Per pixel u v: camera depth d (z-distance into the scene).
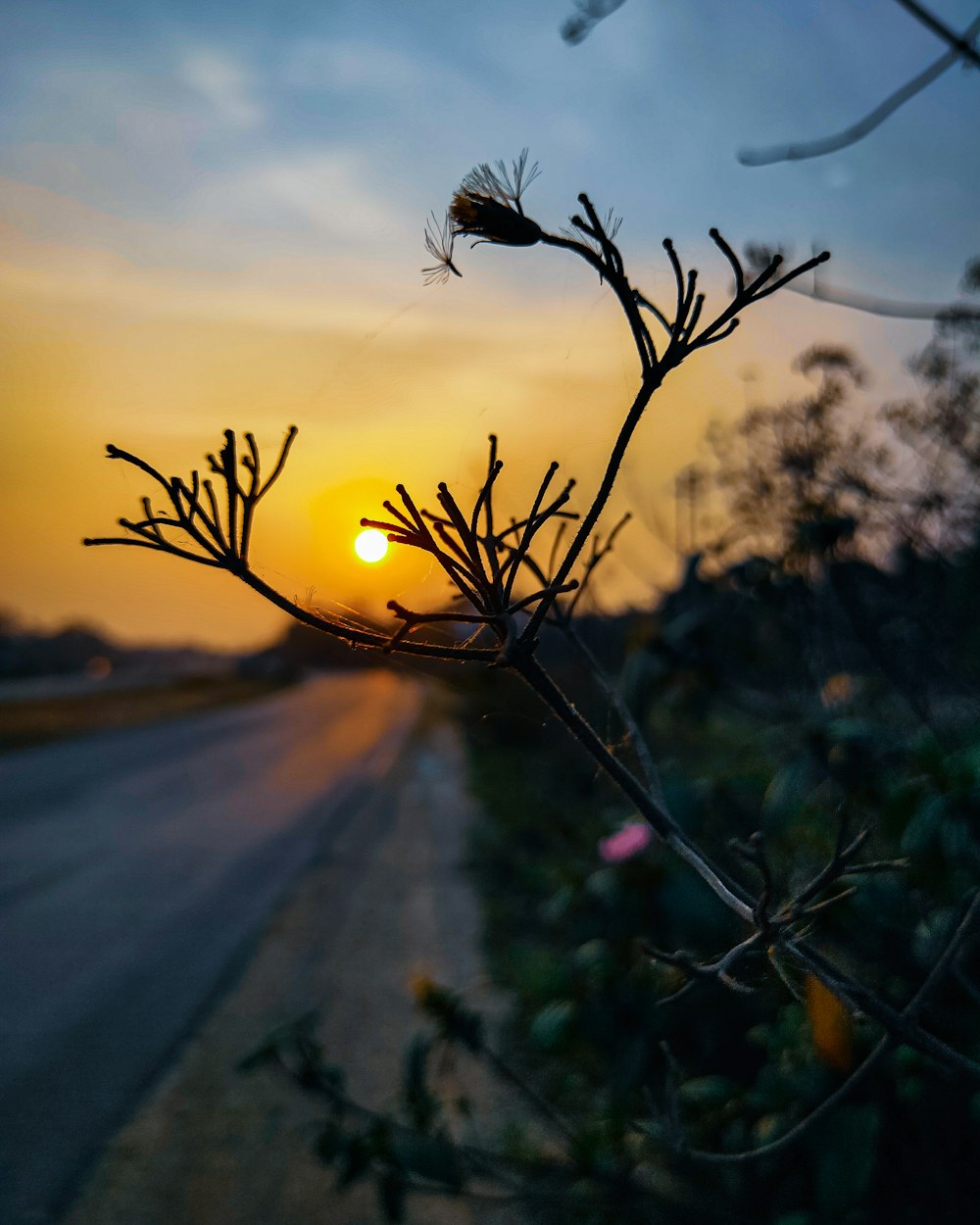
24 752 26.39
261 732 32.94
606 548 1.75
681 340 1.09
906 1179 2.34
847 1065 1.80
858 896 2.18
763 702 3.33
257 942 7.52
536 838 6.84
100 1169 4.09
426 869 9.55
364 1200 3.75
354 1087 4.56
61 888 9.81
